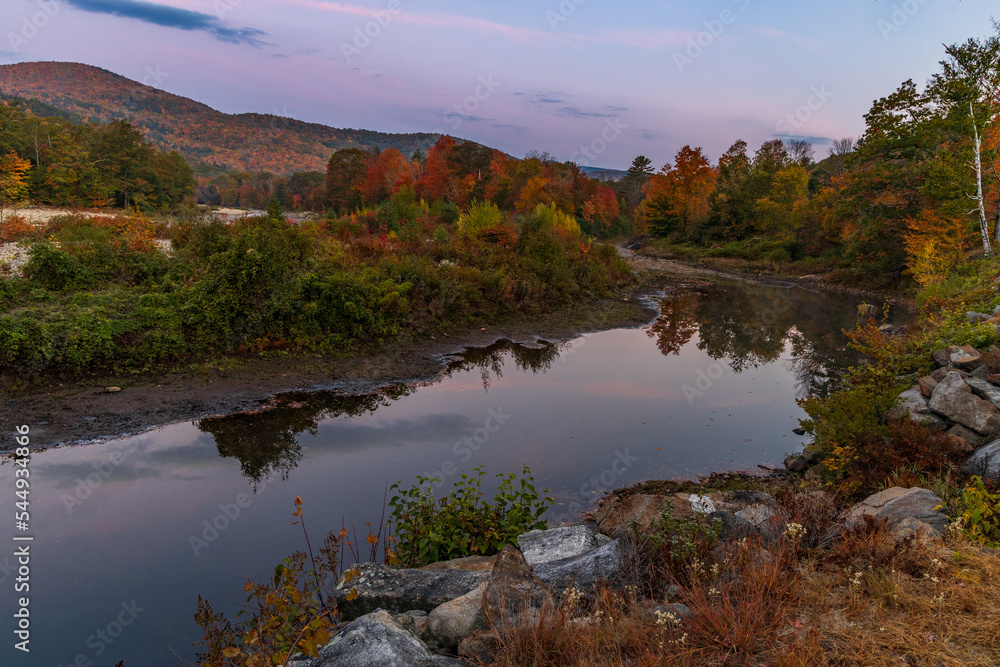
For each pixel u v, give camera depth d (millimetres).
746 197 57531
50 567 5809
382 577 4625
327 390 11875
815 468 8148
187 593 5457
